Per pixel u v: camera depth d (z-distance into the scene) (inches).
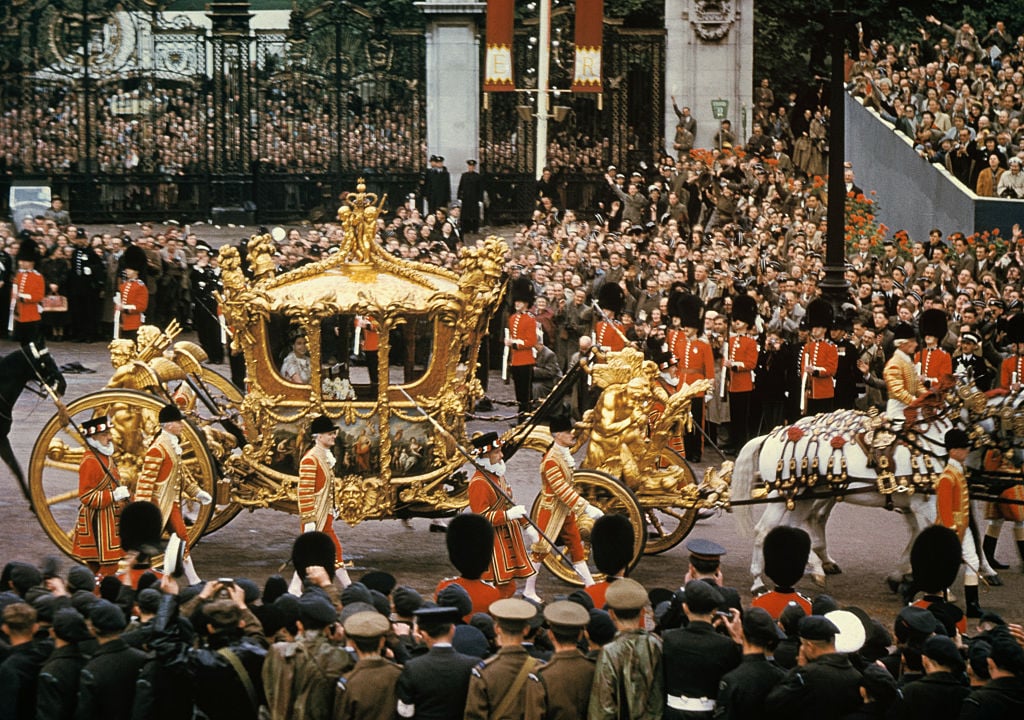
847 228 2363.4
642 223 2628.0
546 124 2770.7
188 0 3821.4
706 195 2578.7
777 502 1157.7
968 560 1084.5
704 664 715.4
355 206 1189.1
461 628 745.6
